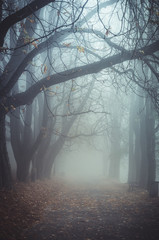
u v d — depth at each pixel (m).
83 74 9.38
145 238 6.00
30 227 7.00
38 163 18.75
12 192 10.52
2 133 11.17
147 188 15.12
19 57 10.97
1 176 11.05
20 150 15.07
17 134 15.09
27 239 5.98
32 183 15.31
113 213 8.92
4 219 6.73
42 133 14.56
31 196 11.16
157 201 10.30
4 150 11.26
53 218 8.26
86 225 7.36
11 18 7.20
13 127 15.03
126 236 6.21
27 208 8.82
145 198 11.55
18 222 7.03
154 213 8.30
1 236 5.63
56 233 6.54
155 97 10.73
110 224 7.40
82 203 11.52
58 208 10.06
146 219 7.69
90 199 12.76
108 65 9.12
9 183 11.16
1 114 10.14
